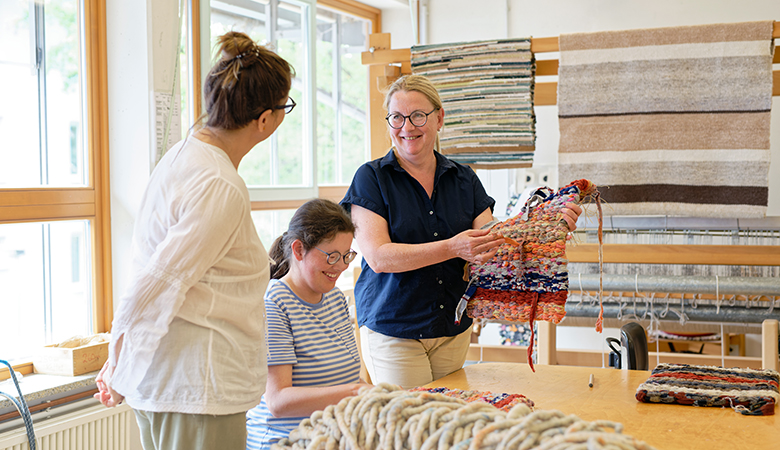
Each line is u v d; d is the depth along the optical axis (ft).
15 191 7.94
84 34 8.63
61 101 8.60
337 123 13.44
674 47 7.71
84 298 8.98
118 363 3.96
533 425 2.67
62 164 8.66
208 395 3.95
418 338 5.97
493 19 13.50
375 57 8.63
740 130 7.57
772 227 7.89
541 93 8.79
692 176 7.74
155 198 4.04
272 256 5.46
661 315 8.64
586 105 7.95
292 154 11.82
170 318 3.83
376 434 2.95
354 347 5.37
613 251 8.17
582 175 7.98
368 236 5.92
